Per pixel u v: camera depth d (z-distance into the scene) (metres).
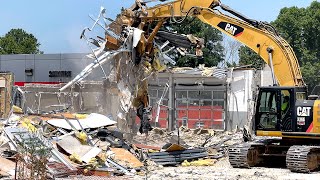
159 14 21.08
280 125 19.53
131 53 20.69
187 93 37.75
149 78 21.67
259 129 19.94
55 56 41.25
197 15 20.77
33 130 17.86
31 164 13.68
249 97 35.41
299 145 19.53
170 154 20.56
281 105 19.55
